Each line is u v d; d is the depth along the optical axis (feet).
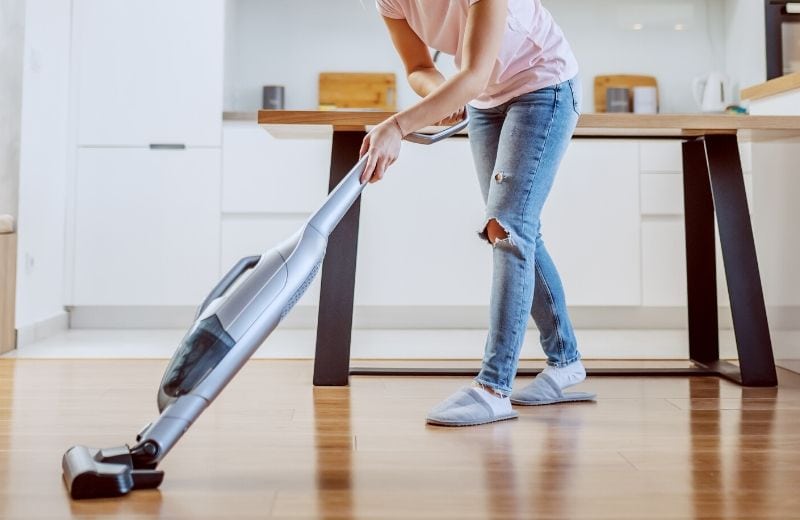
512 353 5.59
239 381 7.29
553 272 6.27
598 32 14.17
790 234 7.99
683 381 7.38
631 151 12.14
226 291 4.58
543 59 5.73
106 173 12.10
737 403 6.25
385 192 12.05
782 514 3.54
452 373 7.61
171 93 12.13
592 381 7.38
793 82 8.39
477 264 12.10
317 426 5.37
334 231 7.14
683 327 12.49
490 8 4.91
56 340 10.77
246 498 3.77
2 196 9.87
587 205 12.13
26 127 10.57
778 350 8.30
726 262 7.22
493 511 3.59
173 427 3.96
